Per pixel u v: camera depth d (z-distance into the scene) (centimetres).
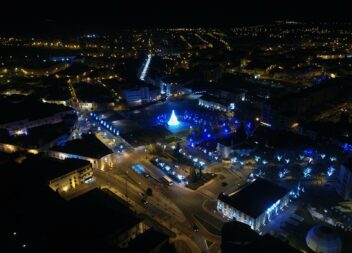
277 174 14175
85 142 16250
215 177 14162
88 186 13725
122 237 10394
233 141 16075
